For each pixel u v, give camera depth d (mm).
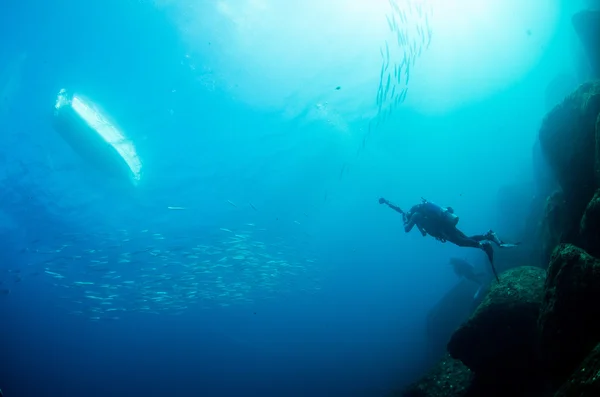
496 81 29938
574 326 3938
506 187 19516
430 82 28922
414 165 37875
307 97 23719
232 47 19969
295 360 49906
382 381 25141
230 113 22812
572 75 18969
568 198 6746
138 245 25766
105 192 22391
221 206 27750
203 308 53719
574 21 11523
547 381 4887
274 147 26141
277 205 30469
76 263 25891
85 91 18281
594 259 3973
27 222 23203
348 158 30141
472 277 14703
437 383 6547
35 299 38938
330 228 41906
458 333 5797
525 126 32500
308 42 20953
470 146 35656
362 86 24203
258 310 53969
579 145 6547
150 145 21656
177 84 20281
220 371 54438
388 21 20141
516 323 5273
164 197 24422
